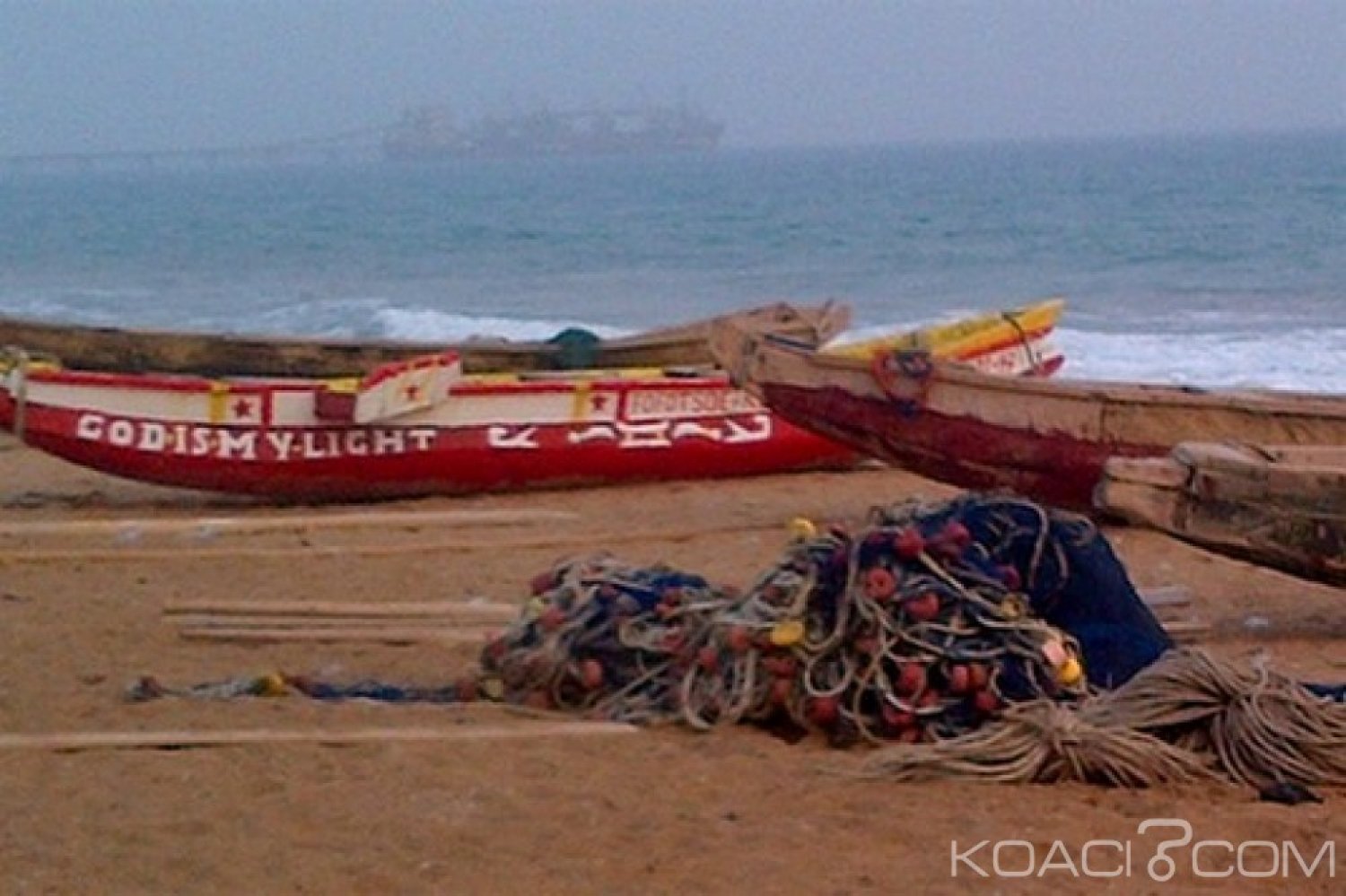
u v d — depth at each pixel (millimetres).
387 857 7391
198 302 45156
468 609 11281
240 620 11227
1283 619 11836
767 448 16391
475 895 6992
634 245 60219
